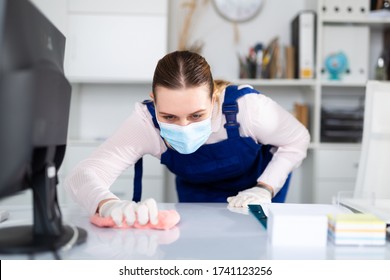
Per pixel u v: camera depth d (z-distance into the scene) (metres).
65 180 1.24
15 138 0.68
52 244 0.79
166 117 1.17
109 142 1.33
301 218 0.85
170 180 3.06
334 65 2.86
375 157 1.59
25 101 0.68
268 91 3.17
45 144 0.80
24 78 0.67
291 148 1.54
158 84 1.13
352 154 2.82
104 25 2.80
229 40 3.10
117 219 0.96
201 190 1.66
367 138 1.60
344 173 2.82
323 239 0.85
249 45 3.10
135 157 1.37
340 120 2.93
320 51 2.83
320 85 2.84
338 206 1.10
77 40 2.80
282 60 3.07
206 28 3.09
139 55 2.82
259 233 0.94
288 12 3.10
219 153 1.45
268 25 3.10
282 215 0.85
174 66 1.11
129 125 1.35
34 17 0.75
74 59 2.80
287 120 1.52
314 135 2.87
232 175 1.55
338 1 2.87
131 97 3.16
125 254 0.78
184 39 3.05
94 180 1.16
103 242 0.86
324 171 2.82
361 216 0.89
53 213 0.85
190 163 1.47
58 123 0.86
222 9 3.08
